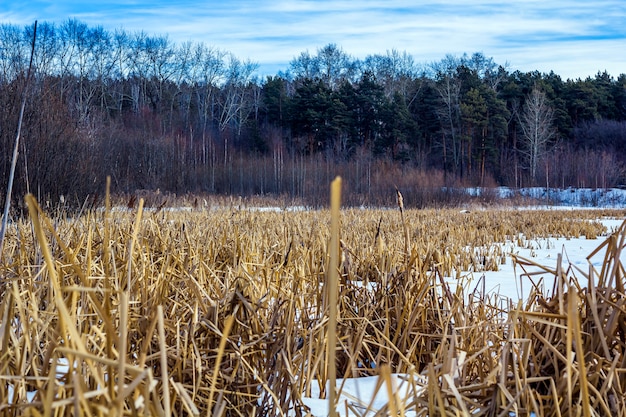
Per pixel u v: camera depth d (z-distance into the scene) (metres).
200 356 2.50
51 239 3.96
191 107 61.47
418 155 51.66
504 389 2.02
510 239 14.10
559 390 2.08
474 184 46.47
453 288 5.87
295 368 2.71
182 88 61.44
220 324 2.73
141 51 60.50
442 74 63.41
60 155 15.38
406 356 3.04
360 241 7.42
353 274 4.16
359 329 3.10
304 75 71.75
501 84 65.75
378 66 70.62
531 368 2.33
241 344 2.58
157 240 4.52
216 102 62.31
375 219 14.27
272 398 2.42
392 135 52.47
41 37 45.03
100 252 3.91
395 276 3.85
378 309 3.69
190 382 2.45
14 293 1.87
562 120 58.06
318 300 3.27
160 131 45.75
